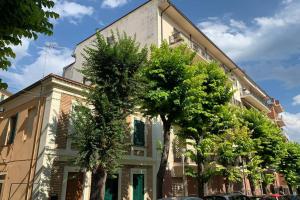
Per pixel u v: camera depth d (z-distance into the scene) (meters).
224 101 15.90
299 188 41.44
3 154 15.12
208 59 24.45
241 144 18.67
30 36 4.46
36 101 13.77
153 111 13.10
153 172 17.22
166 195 16.81
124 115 12.04
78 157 10.52
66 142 12.81
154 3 21.12
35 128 12.98
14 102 15.88
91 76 11.86
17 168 13.23
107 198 13.89
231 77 31.75
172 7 20.86
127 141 15.77
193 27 23.27
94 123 11.10
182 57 12.90
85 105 13.05
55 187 11.82
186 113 12.75
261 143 23.27
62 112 13.08
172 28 21.86
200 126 14.91
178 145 17.27
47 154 11.91
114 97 11.83
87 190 13.13
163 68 12.97
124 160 15.29
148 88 12.45
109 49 11.84
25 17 4.19
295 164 33.00
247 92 34.31
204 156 14.96
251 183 21.38
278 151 24.34
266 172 24.92
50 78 12.87
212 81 15.61
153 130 18.16
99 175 10.97
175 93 12.28
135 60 12.35
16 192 12.53
